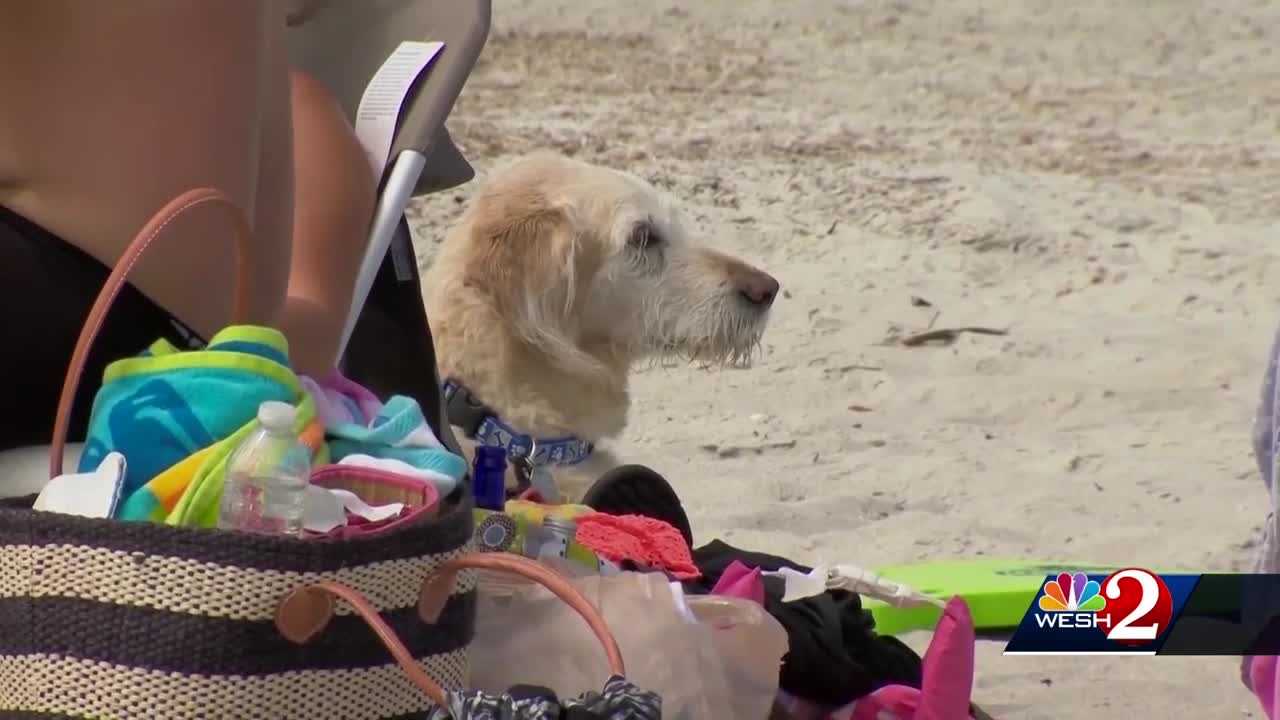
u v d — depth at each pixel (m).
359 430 4.80
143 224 4.71
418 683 3.82
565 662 4.90
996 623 9.21
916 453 12.97
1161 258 19.56
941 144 24.08
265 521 4.08
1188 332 16.91
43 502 4.19
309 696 3.88
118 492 4.11
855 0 32.78
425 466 4.70
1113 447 13.30
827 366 15.35
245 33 4.86
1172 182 22.95
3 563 3.93
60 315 4.70
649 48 28.39
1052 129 25.44
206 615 3.79
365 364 6.88
